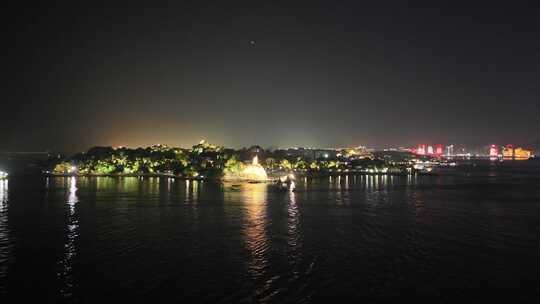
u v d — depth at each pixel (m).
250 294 65.19
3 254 86.56
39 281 70.50
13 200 175.38
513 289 68.19
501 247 95.12
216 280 71.12
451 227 118.88
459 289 68.00
